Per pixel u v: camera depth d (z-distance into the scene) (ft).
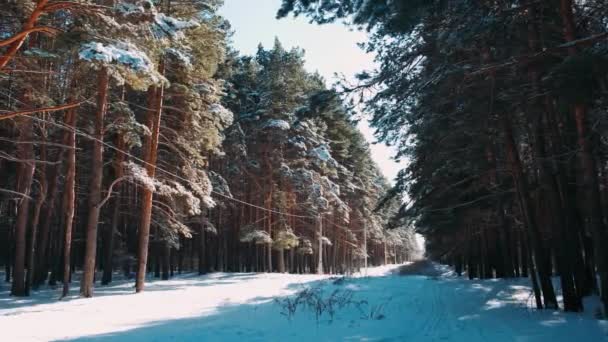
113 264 116.37
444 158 56.44
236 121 131.95
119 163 68.39
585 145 27.78
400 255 385.09
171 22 46.83
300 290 65.41
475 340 26.71
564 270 37.14
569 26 25.61
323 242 169.68
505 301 44.50
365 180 195.31
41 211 106.83
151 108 76.28
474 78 27.73
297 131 129.90
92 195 64.54
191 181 79.77
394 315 37.78
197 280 96.07
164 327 34.83
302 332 31.17
